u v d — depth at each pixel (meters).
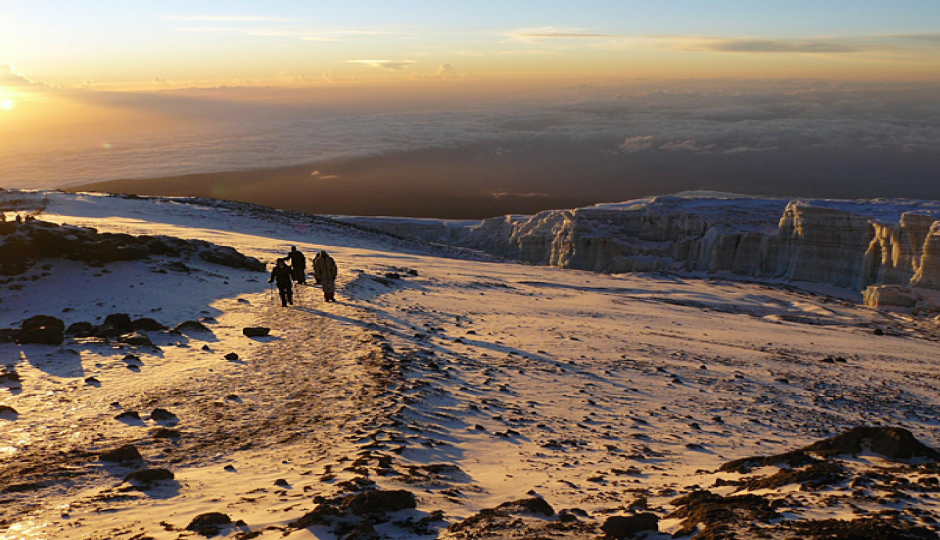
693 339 28.34
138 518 6.42
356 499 6.28
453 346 20.03
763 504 6.14
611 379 17.48
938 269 69.62
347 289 30.16
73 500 7.07
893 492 6.61
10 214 60.88
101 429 10.18
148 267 27.91
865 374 22.89
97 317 20.73
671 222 136.38
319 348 17.45
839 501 6.30
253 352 16.75
